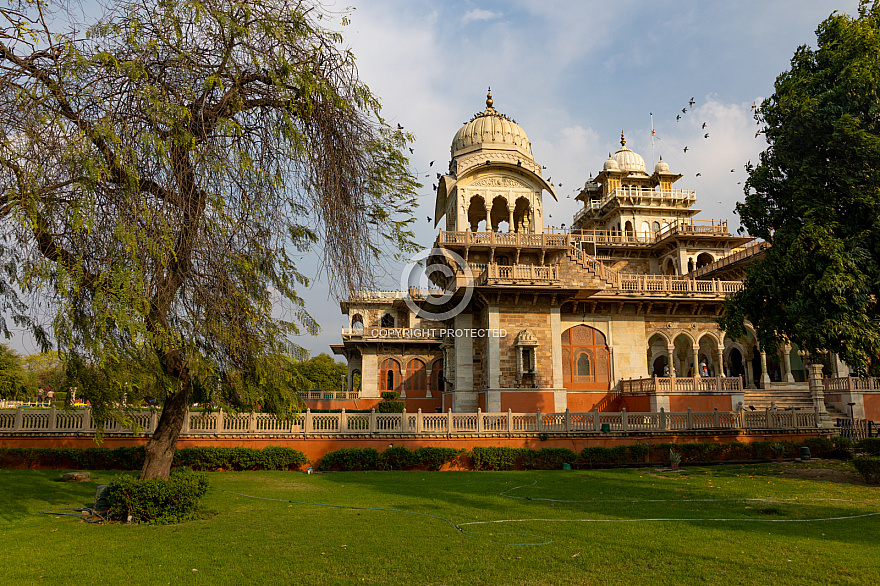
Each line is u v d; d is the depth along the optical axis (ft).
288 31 33.42
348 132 34.99
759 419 80.94
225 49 32.60
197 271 31.48
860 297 50.01
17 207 27.30
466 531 33.99
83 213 27.20
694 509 41.22
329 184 33.94
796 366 132.98
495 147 124.77
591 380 105.81
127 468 65.87
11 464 65.92
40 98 27.78
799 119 54.65
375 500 45.57
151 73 31.01
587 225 185.68
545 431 75.20
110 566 26.84
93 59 28.91
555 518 37.86
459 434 73.15
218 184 30.76
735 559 27.78
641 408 97.09
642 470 68.39
